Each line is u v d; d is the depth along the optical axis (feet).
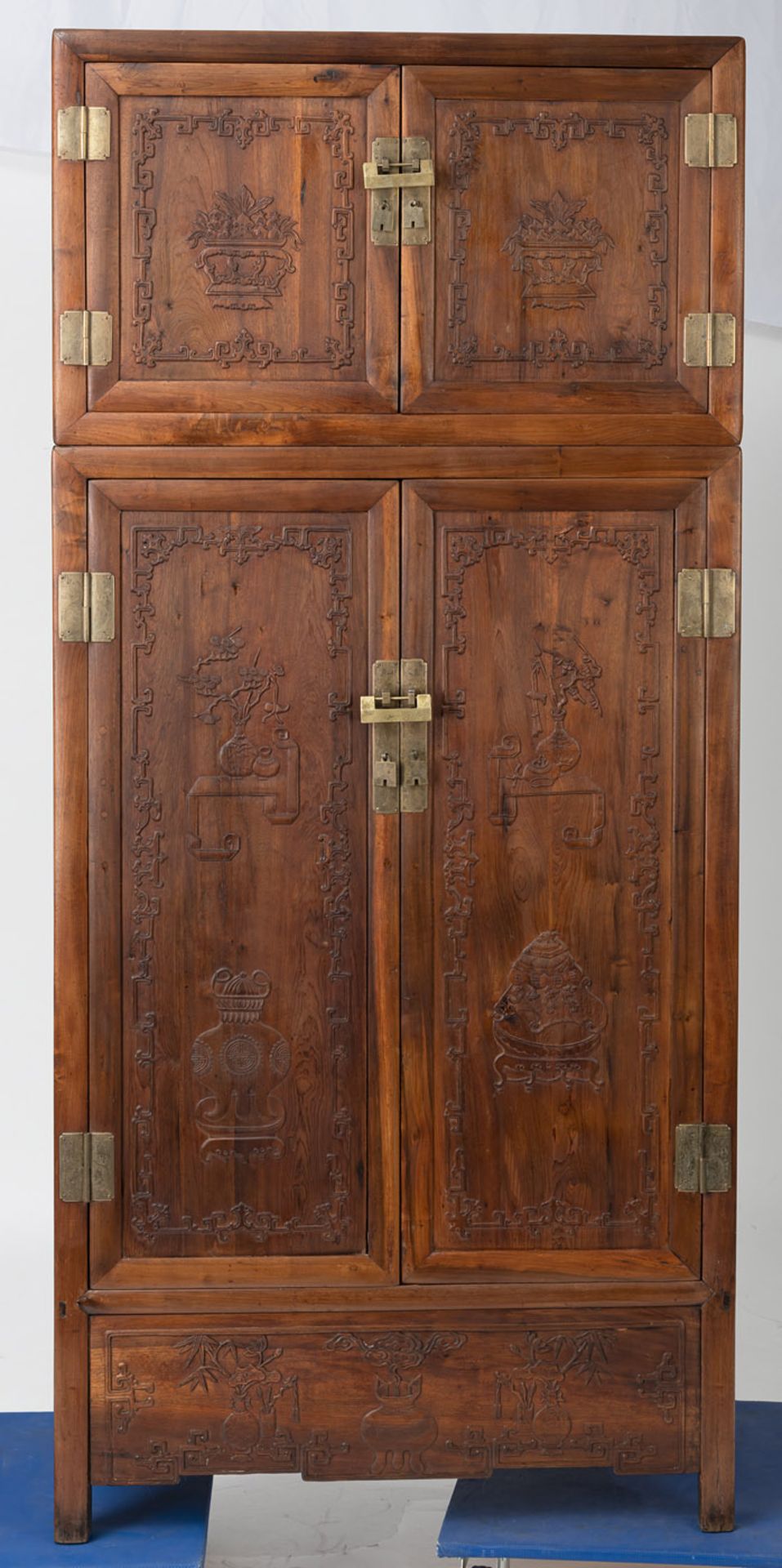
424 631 8.32
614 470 8.32
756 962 13.35
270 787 8.38
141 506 8.27
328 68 8.18
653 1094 8.52
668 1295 8.48
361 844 8.40
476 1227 8.48
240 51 8.16
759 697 13.24
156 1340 8.40
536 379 8.32
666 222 8.32
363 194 8.25
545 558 8.36
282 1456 8.45
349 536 8.32
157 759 8.35
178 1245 8.45
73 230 8.20
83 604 8.28
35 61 11.88
